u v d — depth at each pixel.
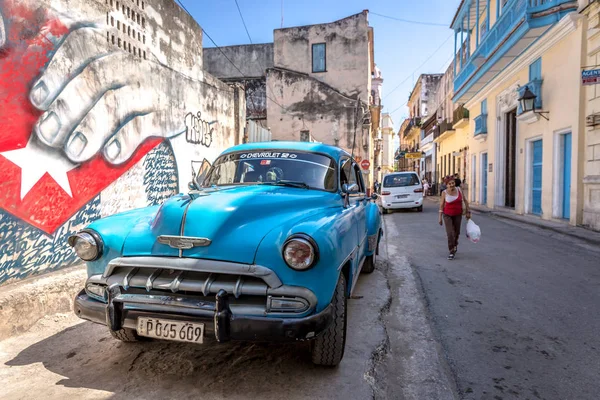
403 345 3.69
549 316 4.30
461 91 19.55
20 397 2.73
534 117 12.51
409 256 7.50
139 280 2.78
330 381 2.94
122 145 6.52
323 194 3.69
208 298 2.66
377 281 5.70
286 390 2.81
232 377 3.00
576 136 10.31
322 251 2.61
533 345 3.62
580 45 10.10
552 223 11.22
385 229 11.52
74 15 5.44
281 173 3.99
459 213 7.12
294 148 4.29
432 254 7.63
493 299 4.89
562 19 10.37
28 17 4.71
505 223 12.20
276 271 2.59
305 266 2.53
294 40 23.94
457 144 25.78
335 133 23.44
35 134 4.79
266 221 2.87
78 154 5.52
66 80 5.29
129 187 6.74
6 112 4.42
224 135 11.16
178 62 8.51
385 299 4.84
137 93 6.95
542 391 2.88
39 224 4.85
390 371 3.22
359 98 23.34
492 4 16.80
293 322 2.52
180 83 8.58
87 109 5.69
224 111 11.15
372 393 2.78
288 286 2.57
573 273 6.04
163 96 7.86
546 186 12.14
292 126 23.77
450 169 28.06
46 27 4.96
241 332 2.55
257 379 2.96
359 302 4.75
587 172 10.02
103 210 6.05
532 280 5.68
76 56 5.47
